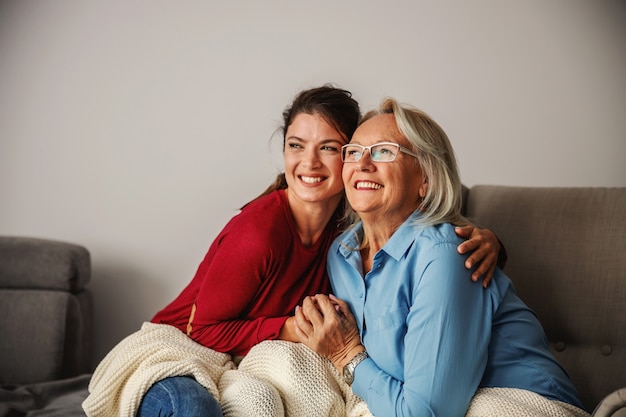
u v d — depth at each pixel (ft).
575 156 10.00
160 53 10.10
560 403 5.81
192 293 7.13
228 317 6.75
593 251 7.39
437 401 5.55
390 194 6.18
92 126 10.12
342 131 6.71
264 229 6.67
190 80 10.11
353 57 10.07
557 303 7.45
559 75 9.99
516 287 7.63
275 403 5.75
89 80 10.09
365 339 6.25
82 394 8.34
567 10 9.96
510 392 5.74
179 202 10.16
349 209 7.01
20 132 10.08
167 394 5.59
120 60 10.10
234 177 10.12
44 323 9.19
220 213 10.15
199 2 10.09
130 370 6.23
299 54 10.08
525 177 10.05
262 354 6.32
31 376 9.14
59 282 9.27
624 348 7.17
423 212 6.38
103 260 10.18
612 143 9.98
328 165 6.68
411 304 6.05
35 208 10.12
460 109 10.05
